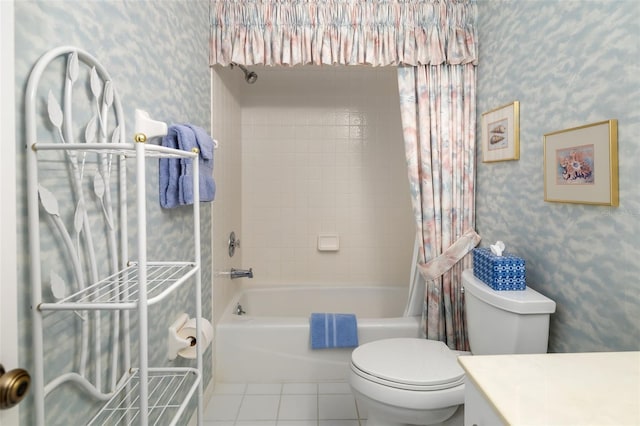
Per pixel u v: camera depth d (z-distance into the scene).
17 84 0.69
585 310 1.20
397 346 1.58
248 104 2.91
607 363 0.77
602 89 1.12
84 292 0.83
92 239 0.93
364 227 2.97
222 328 2.06
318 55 1.99
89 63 0.90
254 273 2.95
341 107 2.93
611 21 1.08
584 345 1.21
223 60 2.00
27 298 0.71
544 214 1.42
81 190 0.85
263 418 1.75
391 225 2.97
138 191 0.75
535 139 1.47
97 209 0.95
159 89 1.34
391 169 2.96
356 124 2.94
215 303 2.09
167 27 1.42
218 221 2.18
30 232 0.70
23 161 0.71
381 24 1.99
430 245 2.01
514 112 1.60
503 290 1.41
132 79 1.13
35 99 0.71
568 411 0.61
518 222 1.61
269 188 2.94
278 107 2.92
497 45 1.79
